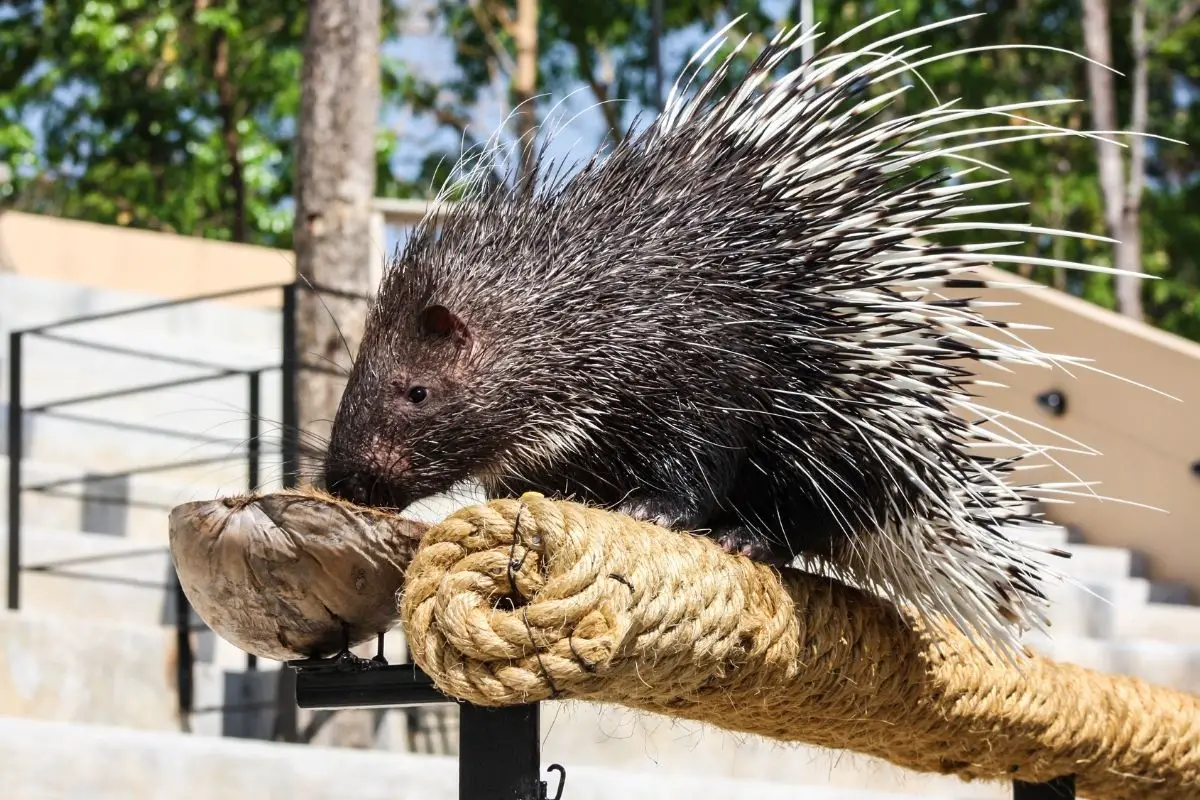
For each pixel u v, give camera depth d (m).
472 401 1.81
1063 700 2.12
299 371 3.96
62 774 2.28
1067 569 5.06
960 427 1.83
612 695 1.46
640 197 1.83
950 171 1.88
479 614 1.33
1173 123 13.70
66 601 3.73
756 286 1.76
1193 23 13.30
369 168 4.07
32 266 6.80
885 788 3.48
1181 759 2.32
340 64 4.02
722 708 1.66
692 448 1.75
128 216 11.80
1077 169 12.62
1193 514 5.20
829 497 1.78
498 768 1.42
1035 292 5.69
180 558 1.45
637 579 1.37
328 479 1.84
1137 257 9.73
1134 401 5.38
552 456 1.81
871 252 1.80
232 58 11.98
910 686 1.84
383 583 1.43
